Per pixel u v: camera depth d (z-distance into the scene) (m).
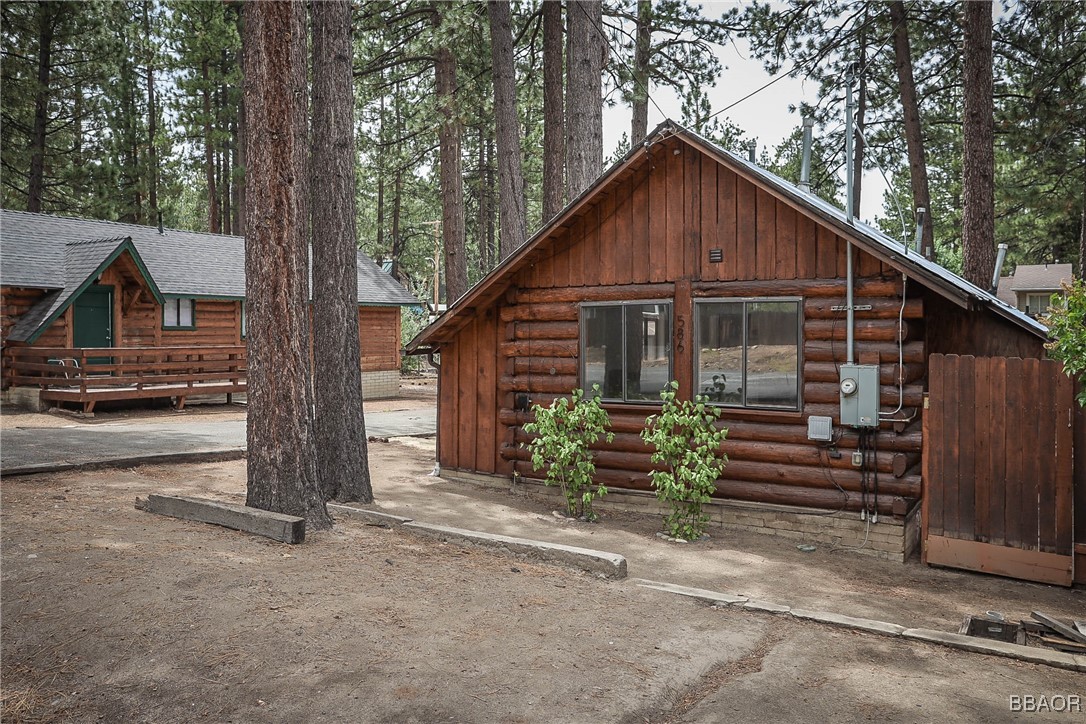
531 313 11.69
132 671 4.52
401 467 13.74
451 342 12.80
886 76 23.97
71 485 9.85
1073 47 21.30
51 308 19.06
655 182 10.61
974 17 17.20
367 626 5.27
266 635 5.02
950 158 27.59
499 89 17.33
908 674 5.06
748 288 9.87
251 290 8.06
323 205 10.51
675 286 10.44
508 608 5.86
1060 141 22.59
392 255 45.09
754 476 9.86
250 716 4.08
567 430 10.54
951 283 8.59
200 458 12.64
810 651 5.42
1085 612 7.13
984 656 5.50
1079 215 26.00
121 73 32.56
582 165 15.71
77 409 18.98
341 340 10.52
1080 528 7.85
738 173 9.62
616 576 7.07
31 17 29.52
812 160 25.84
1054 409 7.92
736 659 5.23
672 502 10.16
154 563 6.31
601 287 11.08
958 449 8.44
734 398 10.04
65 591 5.61
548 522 10.05
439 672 4.62
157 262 23.36
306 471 8.04
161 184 34.47
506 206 17.34
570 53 15.84
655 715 4.33
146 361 21.86
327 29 10.52
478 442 12.51
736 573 8.00
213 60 35.06
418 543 7.87
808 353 9.48
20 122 31.09
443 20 18.17
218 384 21.34
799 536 9.66
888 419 8.91
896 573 8.38
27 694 4.25
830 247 9.39
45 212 33.94
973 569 8.34
